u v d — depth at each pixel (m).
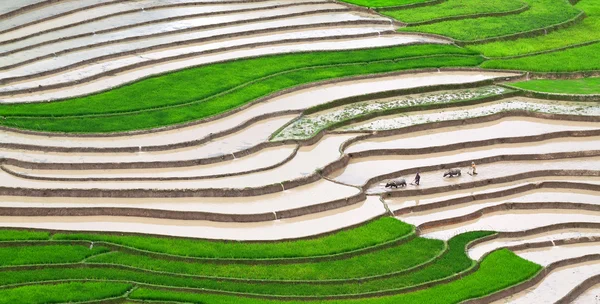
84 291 59.91
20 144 78.38
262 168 76.62
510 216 73.75
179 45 102.81
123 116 84.56
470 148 83.81
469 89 96.12
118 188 72.12
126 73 95.06
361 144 83.81
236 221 69.44
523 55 105.19
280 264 64.25
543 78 100.12
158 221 69.44
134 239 66.31
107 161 76.44
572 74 100.50
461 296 61.16
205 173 75.62
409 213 72.94
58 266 62.91
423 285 62.22
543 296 63.00
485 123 89.06
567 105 92.94
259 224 69.44
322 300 60.09
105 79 93.25
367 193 74.88
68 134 80.44
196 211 69.75
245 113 87.56
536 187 77.69
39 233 66.94
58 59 96.38
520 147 84.31
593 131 86.75
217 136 82.31
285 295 60.34
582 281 65.00
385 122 87.94
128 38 102.75
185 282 61.47
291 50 103.12
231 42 104.88
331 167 78.19
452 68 100.31
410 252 66.50
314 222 70.12
